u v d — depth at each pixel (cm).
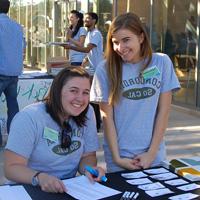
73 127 253
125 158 278
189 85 879
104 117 282
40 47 1684
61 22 1484
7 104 590
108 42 276
